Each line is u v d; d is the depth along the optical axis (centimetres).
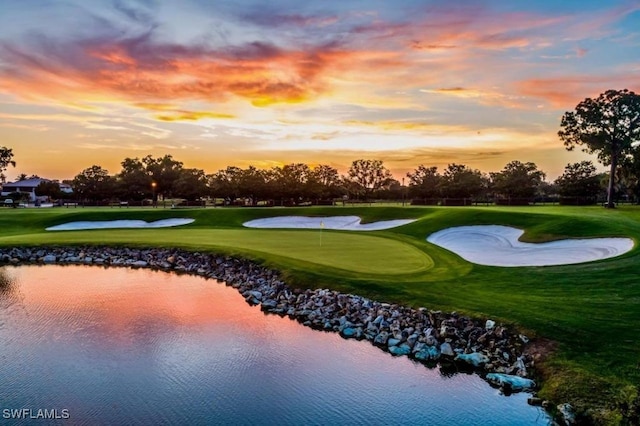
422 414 1151
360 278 2211
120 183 11188
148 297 2336
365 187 15262
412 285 2073
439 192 10412
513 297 1853
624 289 1850
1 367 1418
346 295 2031
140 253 3559
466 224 4034
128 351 1557
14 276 2938
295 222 5822
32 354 1523
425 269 2428
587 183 8531
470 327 1602
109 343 1633
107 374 1369
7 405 1175
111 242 3853
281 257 2839
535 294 1892
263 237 4172
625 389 1136
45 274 3012
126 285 2647
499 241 3353
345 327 1767
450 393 1264
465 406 1191
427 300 1852
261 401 1210
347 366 1445
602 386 1172
